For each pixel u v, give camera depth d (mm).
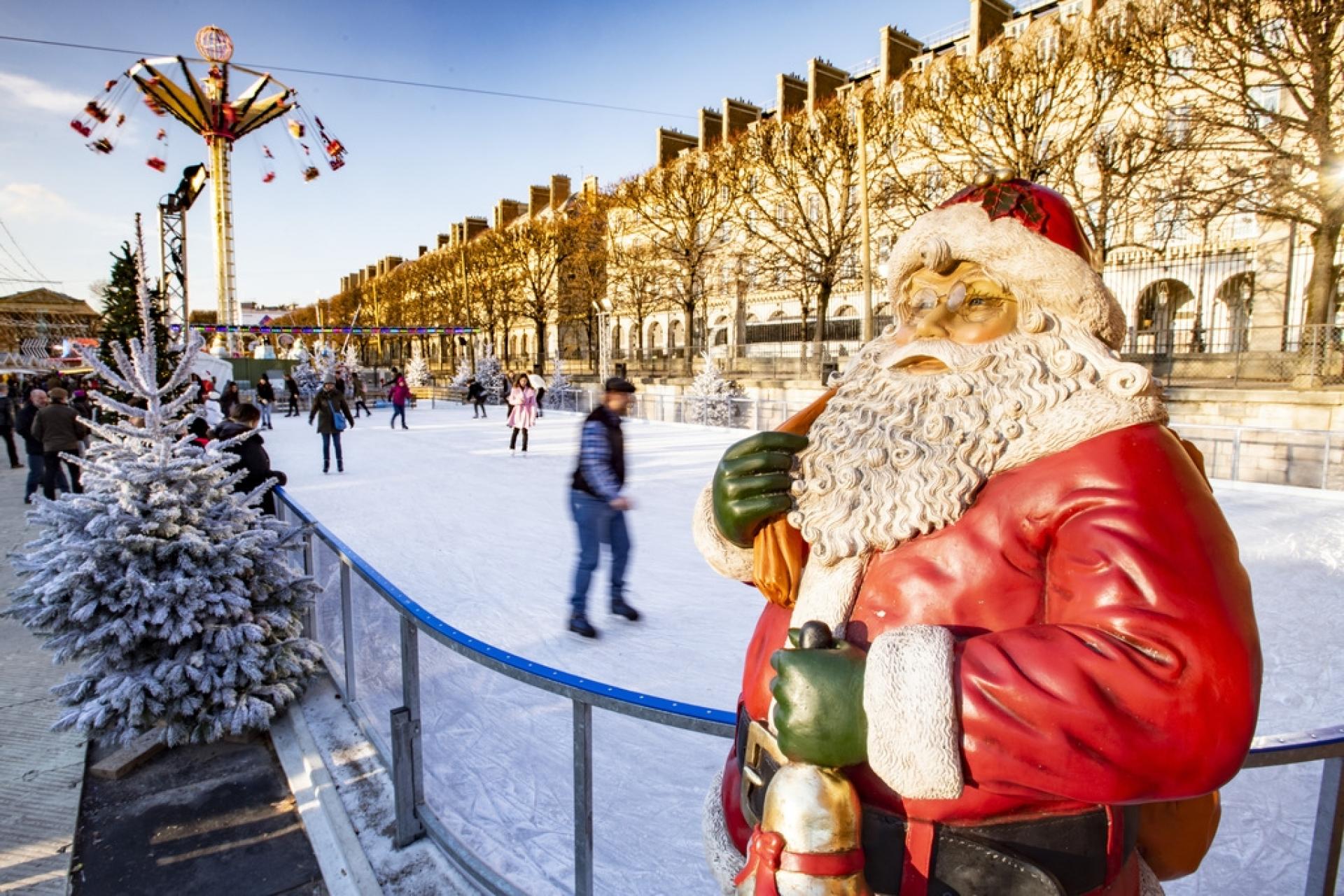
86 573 3135
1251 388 12820
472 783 2828
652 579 5836
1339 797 1487
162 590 3188
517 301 39781
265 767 3193
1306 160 13461
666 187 28062
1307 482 9406
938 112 18250
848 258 24188
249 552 3553
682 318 37719
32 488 9422
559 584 5695
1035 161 16797
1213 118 14000
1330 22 12734
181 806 2902
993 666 731
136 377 3529
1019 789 738
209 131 30922
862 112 15055
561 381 28297
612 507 4656
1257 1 13047
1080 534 794
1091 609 758
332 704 3627
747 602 5230
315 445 16000
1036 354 916
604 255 35156
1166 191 15586
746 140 25281
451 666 3049
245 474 3754
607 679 3854
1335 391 11547
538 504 9078
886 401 994
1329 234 13461
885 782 775
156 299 8508
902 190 19688
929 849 846
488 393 31859
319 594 4141
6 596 5410
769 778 959
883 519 903
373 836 2572
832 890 805
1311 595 5059
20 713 3646
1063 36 16938
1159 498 781
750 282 30281
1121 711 692
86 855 2611
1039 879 816
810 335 30328
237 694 3385
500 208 60781
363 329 33438
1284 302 17094
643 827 2539
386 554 6648
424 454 14258
